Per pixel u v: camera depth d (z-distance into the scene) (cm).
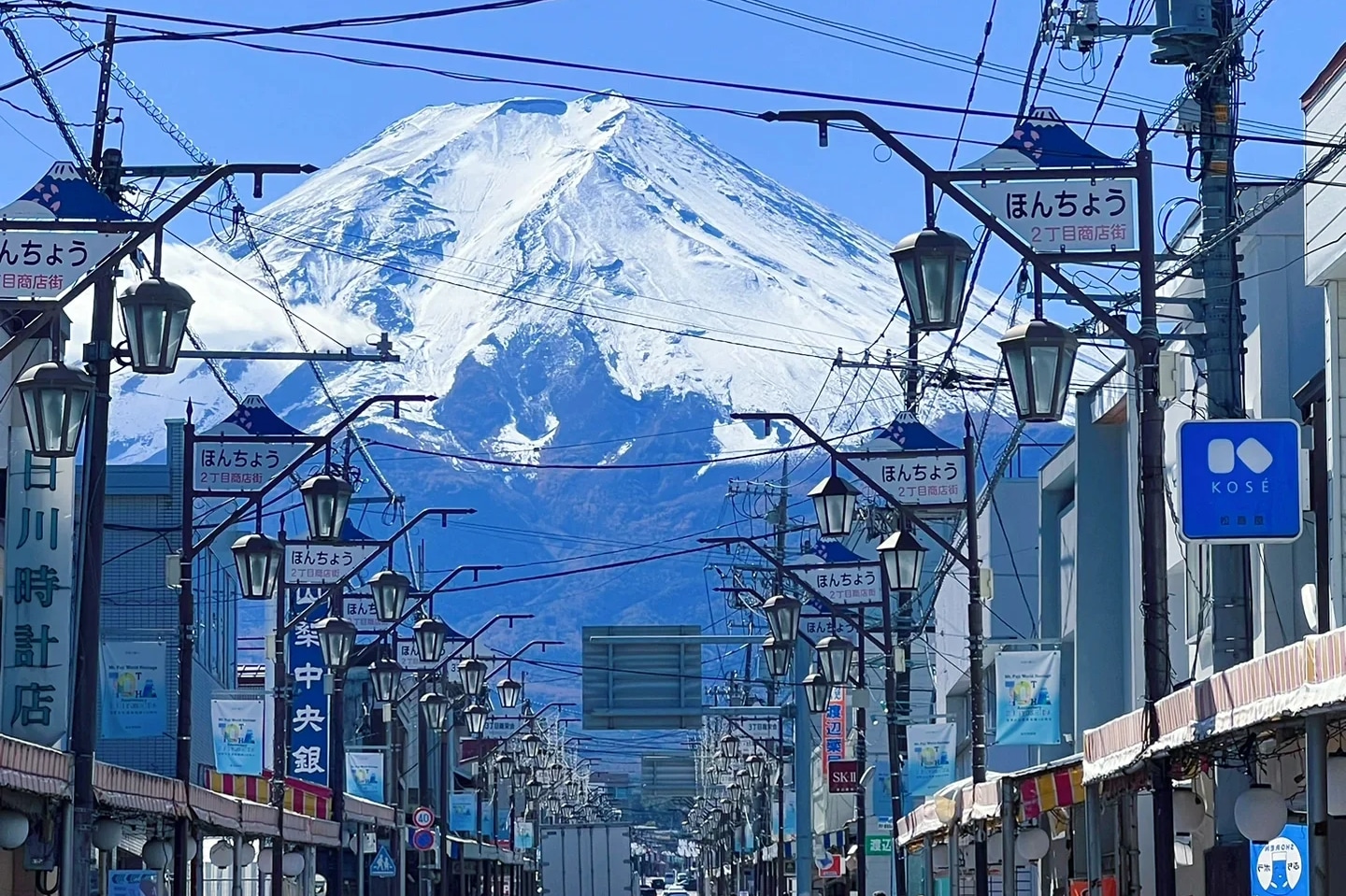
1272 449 2300
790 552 7338
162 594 6325
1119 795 2650
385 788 7650
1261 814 2084
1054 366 2181
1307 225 3306
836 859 8012
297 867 4800
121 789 2852
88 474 2539
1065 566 5597
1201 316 3080
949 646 6925
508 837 12388
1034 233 2202
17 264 2291
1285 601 3712
